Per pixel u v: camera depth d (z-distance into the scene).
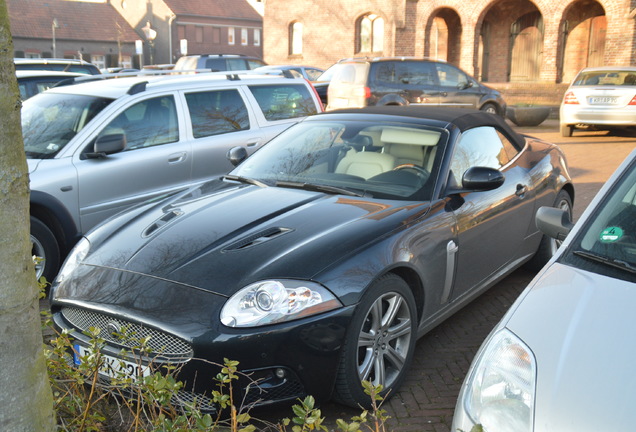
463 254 4.05
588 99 14.72
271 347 2.94
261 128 7.12
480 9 23.48
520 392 1.97
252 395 2.98
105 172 5.70
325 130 4.74
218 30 69.81
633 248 2.52
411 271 3.54
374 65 15.05
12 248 1.73
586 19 24.69
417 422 3.28
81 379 2.57
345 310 3.07
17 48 57.00
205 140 6.56
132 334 2.72
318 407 3.35
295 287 3.04
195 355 2.93
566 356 2.01
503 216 4.51
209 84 6.84
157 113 6.31
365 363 3.27
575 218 7.51
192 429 2.35
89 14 62.69
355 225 3.49
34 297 1.81
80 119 5.92
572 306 2.22
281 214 3.70
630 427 1.76
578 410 1.84
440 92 15.81
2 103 1.66
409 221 3.66
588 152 12.75
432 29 28.23
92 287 3.30
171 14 64.88
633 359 1.95
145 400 2.69
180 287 3.12
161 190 6.18
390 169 4.18
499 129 4.98
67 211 5.43
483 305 4.93
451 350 4.14
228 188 4.30
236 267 3.17
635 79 14.55
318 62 29.19
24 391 1.81
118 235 3.75
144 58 65.19
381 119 4.67
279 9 30.16
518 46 26.73
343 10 27.70
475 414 2.03
